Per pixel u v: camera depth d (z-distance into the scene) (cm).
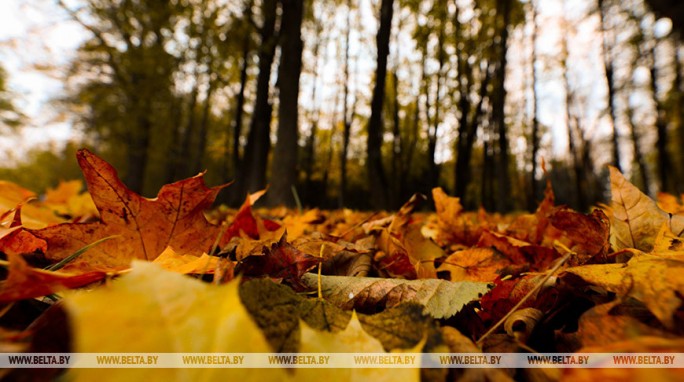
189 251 98
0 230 78
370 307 71
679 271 50
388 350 49
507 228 172
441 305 66
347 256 114
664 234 77
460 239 186
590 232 96
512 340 56
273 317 51
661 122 1964
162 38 1456
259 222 144
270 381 35
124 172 2602
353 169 3359
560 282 66
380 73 1072
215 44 1324
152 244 93
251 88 2038
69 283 53
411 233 143
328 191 3366
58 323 44
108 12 1346
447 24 1655
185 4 1245
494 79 1708
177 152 2417
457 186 1534
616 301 50
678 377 32
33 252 89
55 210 322
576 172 2027
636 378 33
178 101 2134
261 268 81
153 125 1867
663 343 34
